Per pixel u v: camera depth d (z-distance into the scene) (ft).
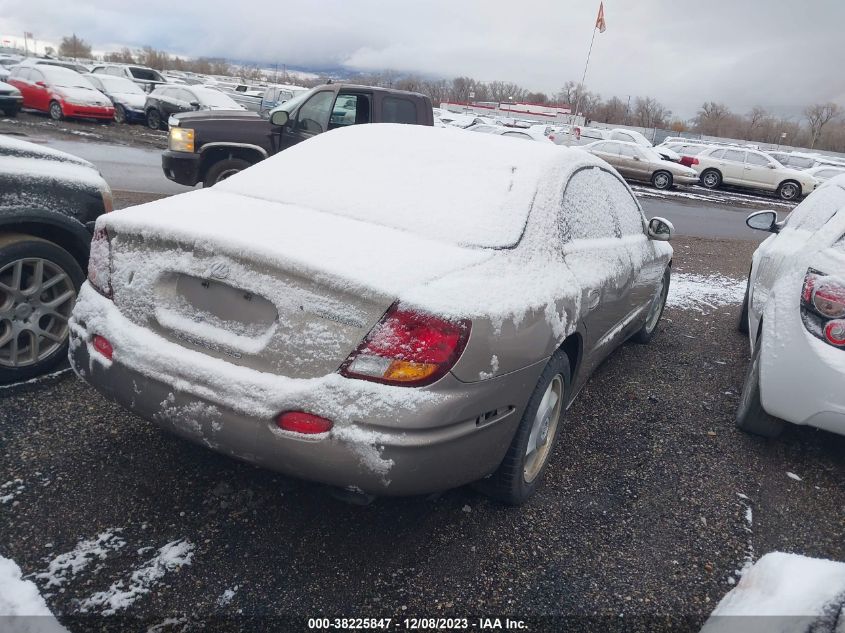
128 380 7.66
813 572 6.84
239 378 7.03
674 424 12.53
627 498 9.75
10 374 10.87
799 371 10.32
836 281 10.16
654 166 69.62
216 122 25.58
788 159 91.45
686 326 19.69
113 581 7.05
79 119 65.72
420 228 8.60
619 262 11.72
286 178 10.02
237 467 9.35
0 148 10.88
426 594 7.35
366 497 7.10
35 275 11.00
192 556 7.54
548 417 9.34
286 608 6.94
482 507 9.10
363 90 25.48
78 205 11.65
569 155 11.06
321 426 6.76
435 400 6.78
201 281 7.55
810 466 11.34
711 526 9.23
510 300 7.73
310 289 6.90
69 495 8.36
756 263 17.46
